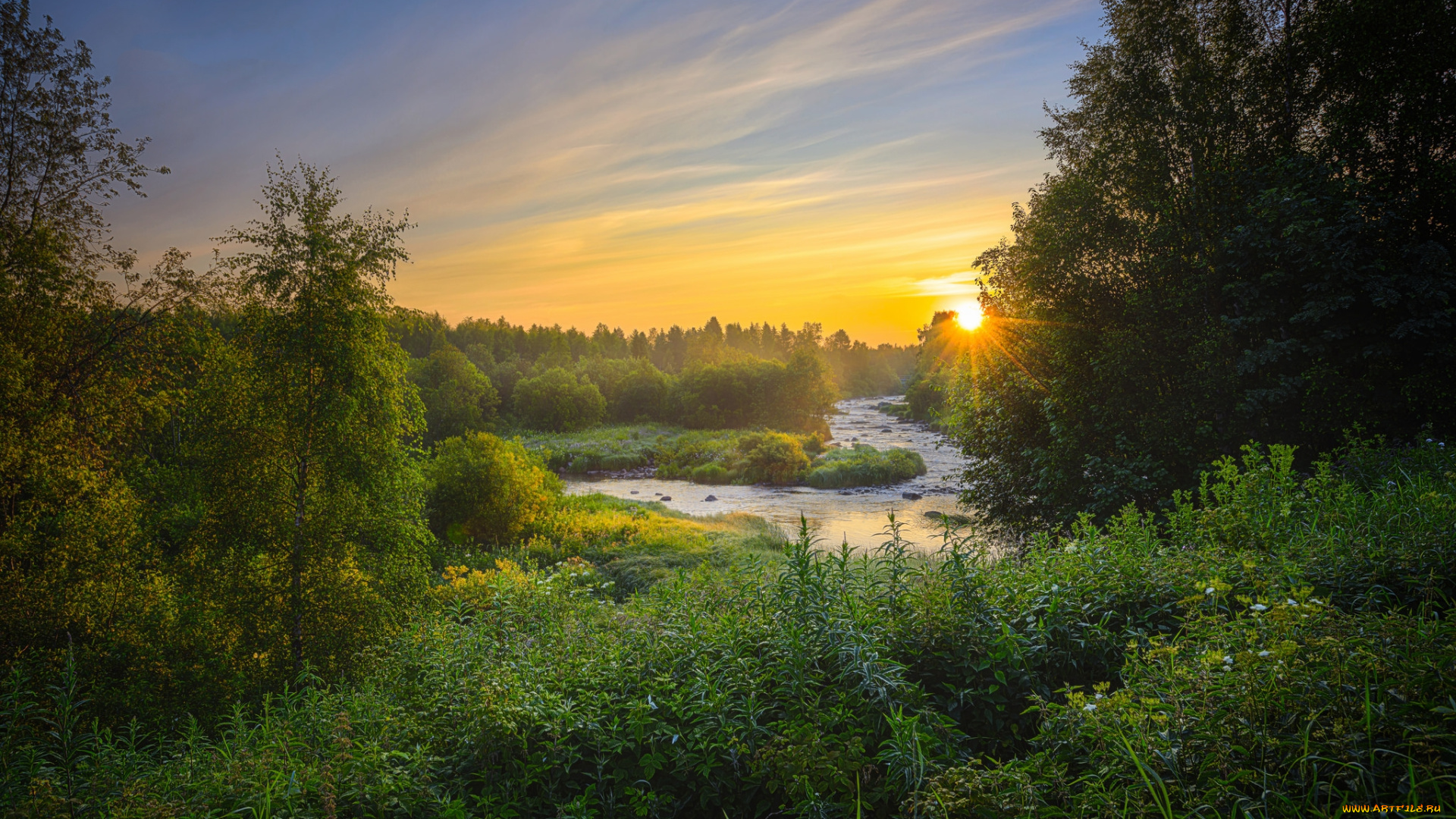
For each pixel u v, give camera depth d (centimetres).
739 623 462
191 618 986
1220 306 1088
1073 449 1125
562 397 8062
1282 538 483
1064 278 1172
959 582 431
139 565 1096
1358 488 646
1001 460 1385
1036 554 525
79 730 827
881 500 3538
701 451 5506
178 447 1184
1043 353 1248
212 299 1409
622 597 1675
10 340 1127
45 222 1289
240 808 339
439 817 336
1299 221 923
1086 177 1195
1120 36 1235
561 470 5291
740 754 359
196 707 902
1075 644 393
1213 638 329
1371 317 969
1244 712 262
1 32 1273
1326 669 259
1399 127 1018
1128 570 443
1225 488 585
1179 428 1014
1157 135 1155
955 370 1528
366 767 356
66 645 927
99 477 1113
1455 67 980
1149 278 1122
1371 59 1023
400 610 1065
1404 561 401
